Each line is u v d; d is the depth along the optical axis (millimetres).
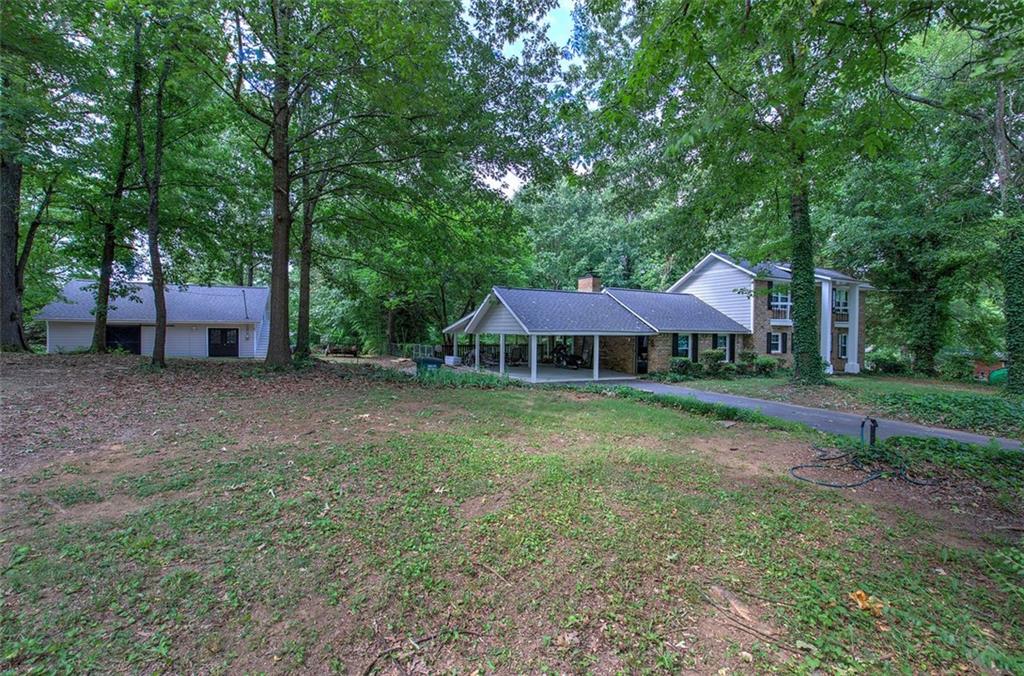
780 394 13000
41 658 2033
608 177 10375
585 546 3158
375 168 11266
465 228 13141
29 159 8625
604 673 2098
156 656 2074
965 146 13297
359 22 6496
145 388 7676
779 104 4426
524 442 5727
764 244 13227
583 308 19000
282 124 10102
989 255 14914
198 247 14969
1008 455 5574
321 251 16219
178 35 6918
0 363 9414
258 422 5961
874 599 2691
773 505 4016
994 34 4109
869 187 14414
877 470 5090
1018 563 2979
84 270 16438
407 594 2582
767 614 2535
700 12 3766
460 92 9117
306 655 2137
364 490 3922
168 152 12023
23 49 8359
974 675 2137
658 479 4520
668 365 20031
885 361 21328
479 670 2104
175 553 2854
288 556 2883
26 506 3391
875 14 3693
